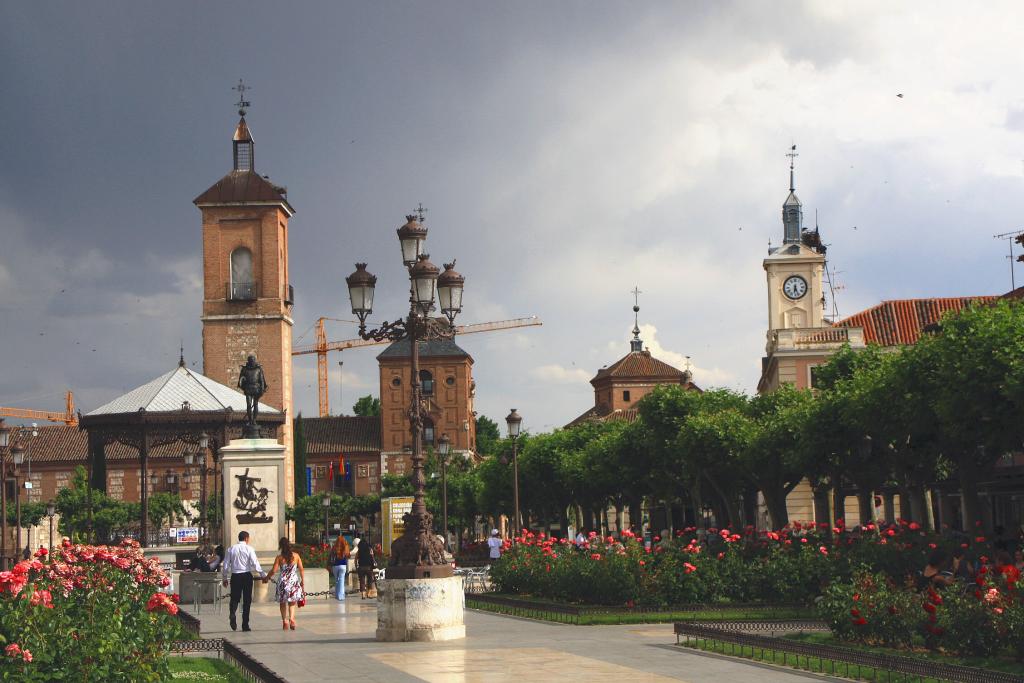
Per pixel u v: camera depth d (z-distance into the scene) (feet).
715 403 221.46
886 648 65.05
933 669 50.88
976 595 62.64
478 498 316.19
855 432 154.30
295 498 355.56
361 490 464.65
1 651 42.75
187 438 190.08
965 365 116.37
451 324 82.28
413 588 75.72
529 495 296.51
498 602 108.06
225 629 89.86
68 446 435.53
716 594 96.89
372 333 83.56
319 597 136.77
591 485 259.19
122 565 57.98
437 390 473.26
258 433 134.92
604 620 88.43
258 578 125.39
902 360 132.57
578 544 121.08
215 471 176.04
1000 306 123.65
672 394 222.28
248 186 331.98
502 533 390.21
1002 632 59.11
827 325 277.44
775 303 280.31
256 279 330.75
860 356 186.19
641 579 96.07
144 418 171.63
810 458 161.48
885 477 171.12
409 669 59.82
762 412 213.87
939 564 76.28
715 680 54.13
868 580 69.41
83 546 60.18
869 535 99.91
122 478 425.28
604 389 490.08
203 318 328.49
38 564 50.47
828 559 96.12
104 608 47.52
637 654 65.92
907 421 130.11
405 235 80.53
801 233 305.73
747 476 197.77
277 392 327.67
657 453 222.28
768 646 61.82
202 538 199.31
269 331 328.90
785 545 101.55
